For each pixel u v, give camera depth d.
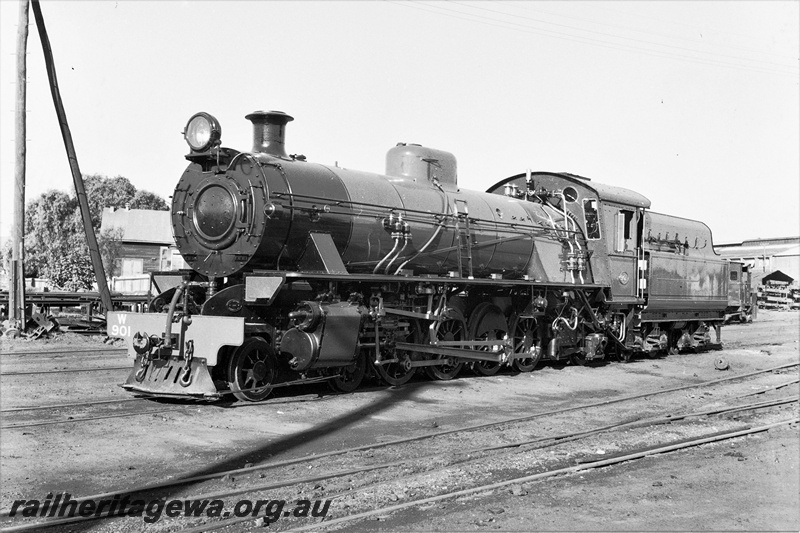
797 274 53.44
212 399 9.74
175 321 9.99
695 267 19.42
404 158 13.31
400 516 5.82
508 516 5.91
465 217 13.28
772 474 7.53
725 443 8.91
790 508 6.41
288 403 10.20
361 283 11.45
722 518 6.10
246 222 10.35
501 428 9.12
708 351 20.80
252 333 10.47
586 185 16.09
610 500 6.43
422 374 13.49
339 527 5.54
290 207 10.45
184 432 8.27
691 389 13.36
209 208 10.77
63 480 6.47
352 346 10.59
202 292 10.89
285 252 10.65
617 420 10.03
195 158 10.93
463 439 8.41
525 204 15.52
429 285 12.31
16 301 18.25
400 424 9.18
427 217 12.62
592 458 7.83
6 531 5.20
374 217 11.72
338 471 6.88
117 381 11.91
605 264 16.12
